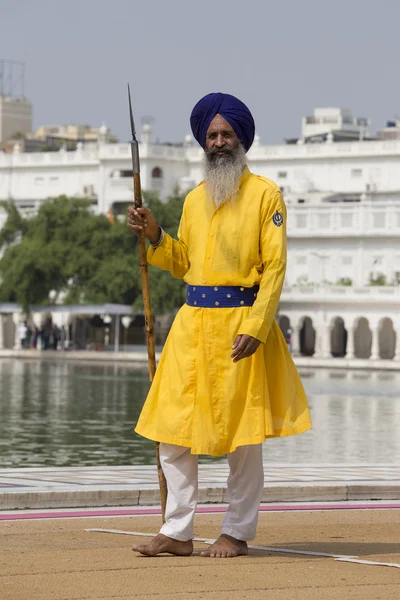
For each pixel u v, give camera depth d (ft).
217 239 40.52
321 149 529.86
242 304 40.24
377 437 124.88
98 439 114.32
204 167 41.11
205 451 39.24
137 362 392.06
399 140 518.78
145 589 33.42
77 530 48.11
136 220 40.88
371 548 42.57
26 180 570.87
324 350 435.53
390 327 465.88
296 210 480.23
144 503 59.41
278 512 56.70
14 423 134.82
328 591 33.55
